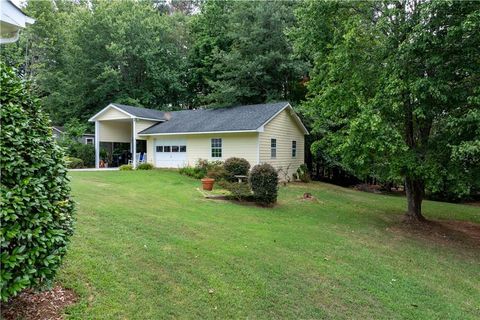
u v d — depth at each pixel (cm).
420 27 855
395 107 887
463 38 856
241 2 2428
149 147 2086
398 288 569
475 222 1288
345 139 1028
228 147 1809
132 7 3008
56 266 337
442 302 541
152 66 2808
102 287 420
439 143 941
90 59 2756
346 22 1017
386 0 973
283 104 1950
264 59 2278
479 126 790
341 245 765
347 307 481
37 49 2848
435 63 869
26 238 304
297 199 1356
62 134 2409
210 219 859
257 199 1155
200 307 421
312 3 1066
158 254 552
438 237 984
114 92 2806
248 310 432
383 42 1011
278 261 605
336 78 1086
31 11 2817
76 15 2850
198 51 2925
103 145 2631
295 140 2117
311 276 563
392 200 1656
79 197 962
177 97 3094
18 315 341
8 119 314
